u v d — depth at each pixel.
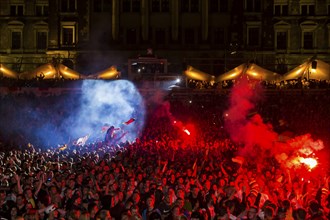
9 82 86.50
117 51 115.81
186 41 118.44
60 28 118.00
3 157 42.03
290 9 119.75
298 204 28.14
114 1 116.56
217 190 29.25
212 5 118.50
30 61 121.50
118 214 25.55
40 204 25.61
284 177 33.91
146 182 28.94
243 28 117.44
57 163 36.22
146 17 117.38
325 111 74.19
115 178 31.58
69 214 24.12
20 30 122.00
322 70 86.31
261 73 87.94
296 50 119.19
